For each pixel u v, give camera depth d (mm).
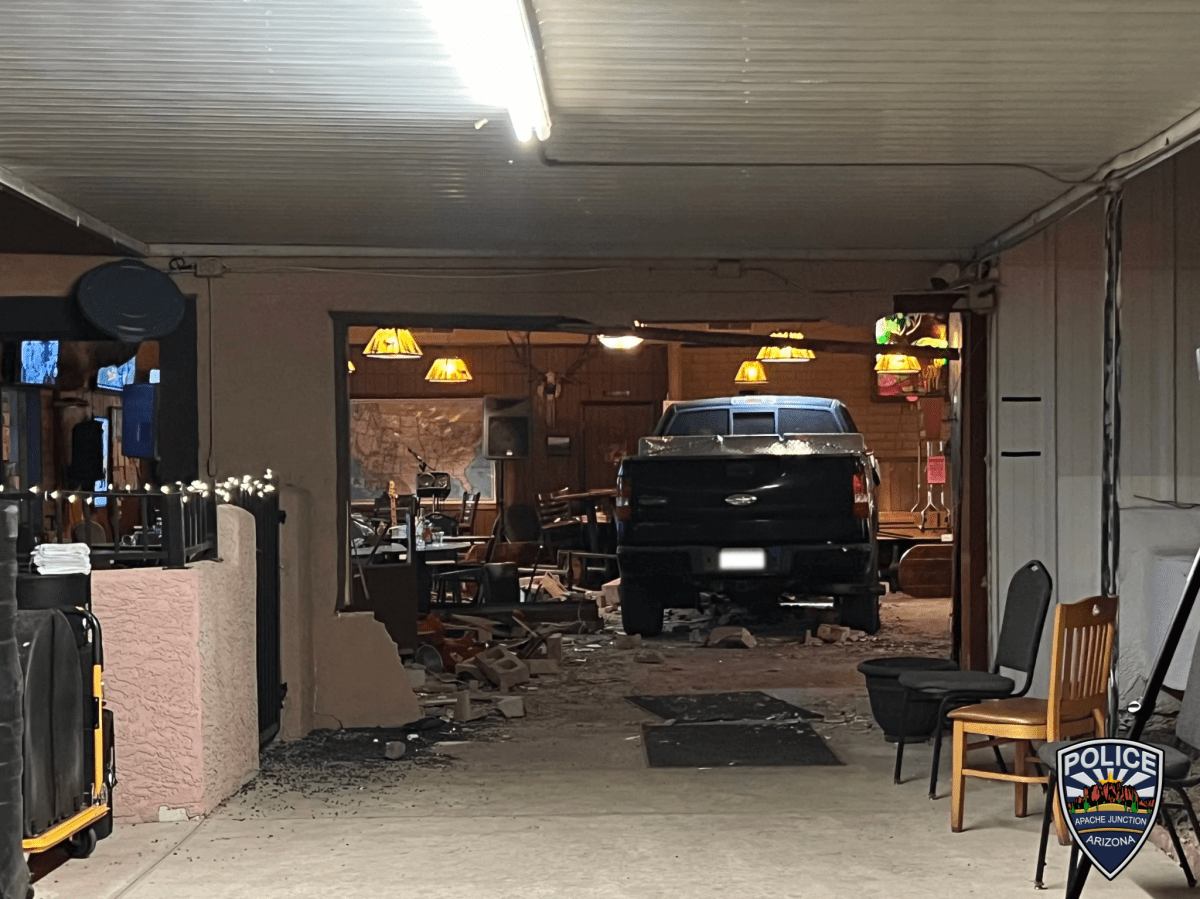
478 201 6234
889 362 14031
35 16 3709
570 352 18281
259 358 7371
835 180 5832
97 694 4609
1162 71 4297
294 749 6621
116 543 5367
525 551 12898
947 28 3891
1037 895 4207
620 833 4984
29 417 9117
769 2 3658
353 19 3740
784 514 10242
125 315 6770
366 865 4613
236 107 4641
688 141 5156
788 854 4684
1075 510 7457
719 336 7793
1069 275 7441
